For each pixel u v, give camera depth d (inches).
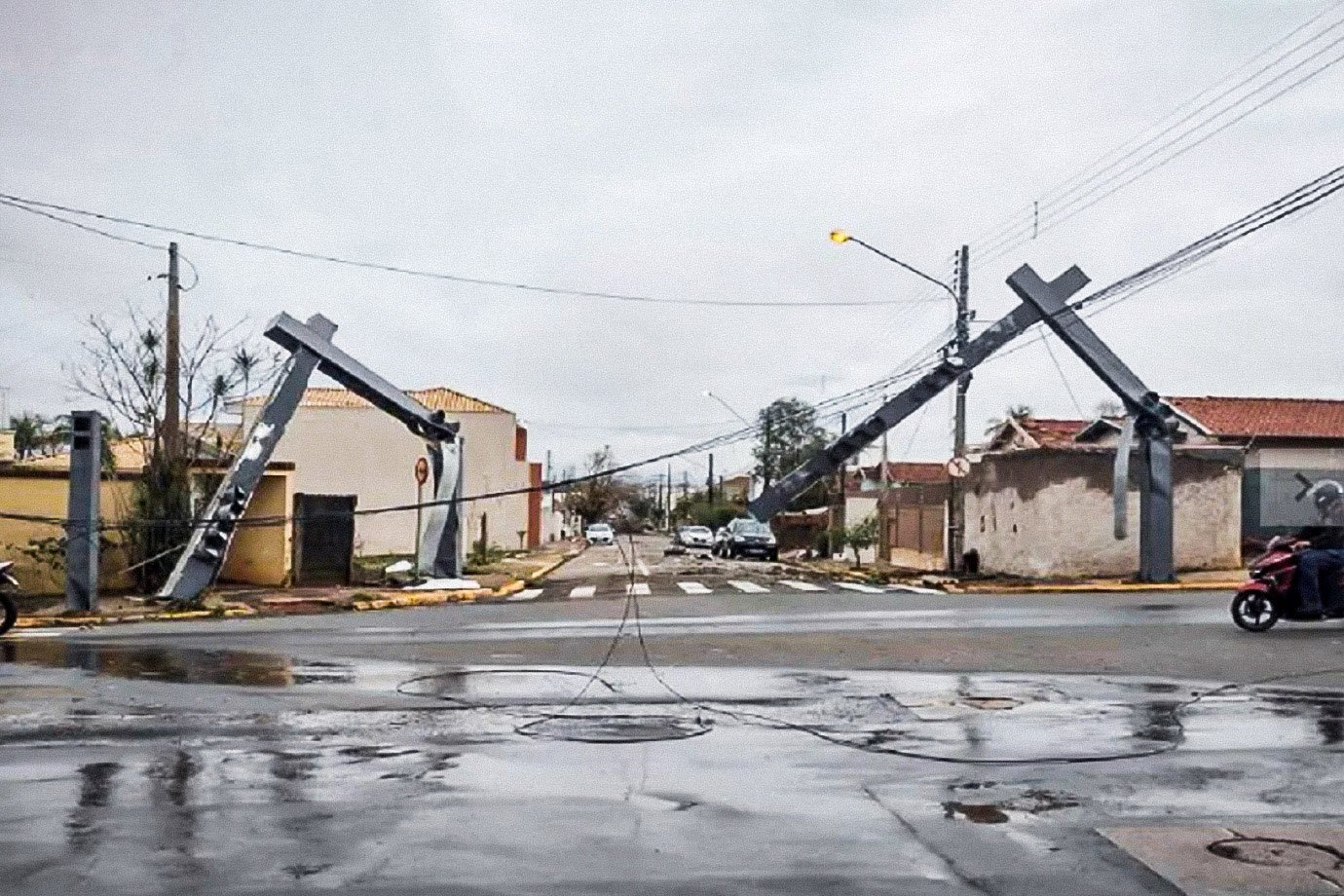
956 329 1254.9
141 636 755.4
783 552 2472.9
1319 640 659.4
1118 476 1110.4
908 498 1733.5
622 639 689.6
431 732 399.2
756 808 296.5
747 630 734.5
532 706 454.6
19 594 1086.4
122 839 269.7
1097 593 1081.4
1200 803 303.6
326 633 756.0
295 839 269.7
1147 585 1125.7
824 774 334.6
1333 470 1485.0
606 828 278.5
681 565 1723.7
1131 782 325.4
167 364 1151.6
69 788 317.7
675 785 321.4
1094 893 234.1
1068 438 1744.6
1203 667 556.4
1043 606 916.6
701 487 5782.5
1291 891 235.5
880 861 253.3
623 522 5753.0
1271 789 318.0
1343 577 692.7
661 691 490.6
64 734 395.9
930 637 685.3
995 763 349.7
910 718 425.4
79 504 942.4
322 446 2300.7
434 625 804.0
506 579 1274.6
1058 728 404.2
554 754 363.3
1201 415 1737.2
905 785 321.7
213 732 399.9
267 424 1071.0
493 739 386.9
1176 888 237.0
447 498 1195.3
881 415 1212.5
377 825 281.0
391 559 1910.7
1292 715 429.7
